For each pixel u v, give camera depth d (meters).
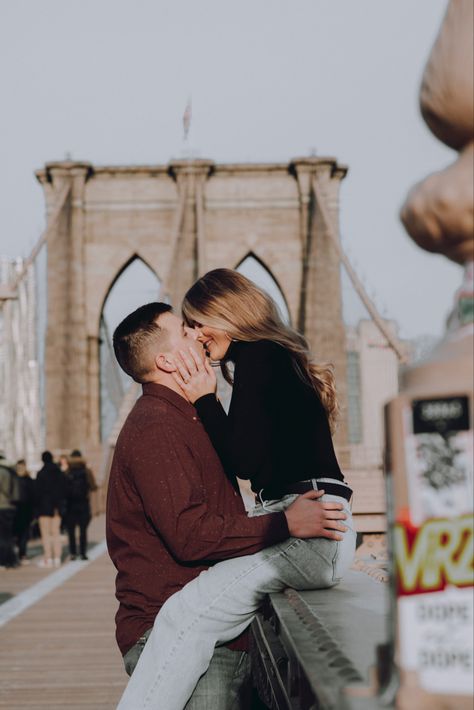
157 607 2.22
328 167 42.28
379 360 40.75
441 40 0.87
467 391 0.78
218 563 2.18
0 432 42.62
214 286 2.27
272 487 2.20
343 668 1.04
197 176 42.34
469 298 0.85
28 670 5.93
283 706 1.67
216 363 2.44
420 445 0.80
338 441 34.91
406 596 0.80
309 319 41.31
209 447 2.28
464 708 0.79
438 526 0.79
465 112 0.85
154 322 2.32
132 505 2.25
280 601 1.90
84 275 42.31
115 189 42.88
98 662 6.15
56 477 12.76
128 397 33.59
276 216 42.56
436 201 0.84
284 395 2.15
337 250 35.28
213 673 2.20
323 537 2.12
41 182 42.53
